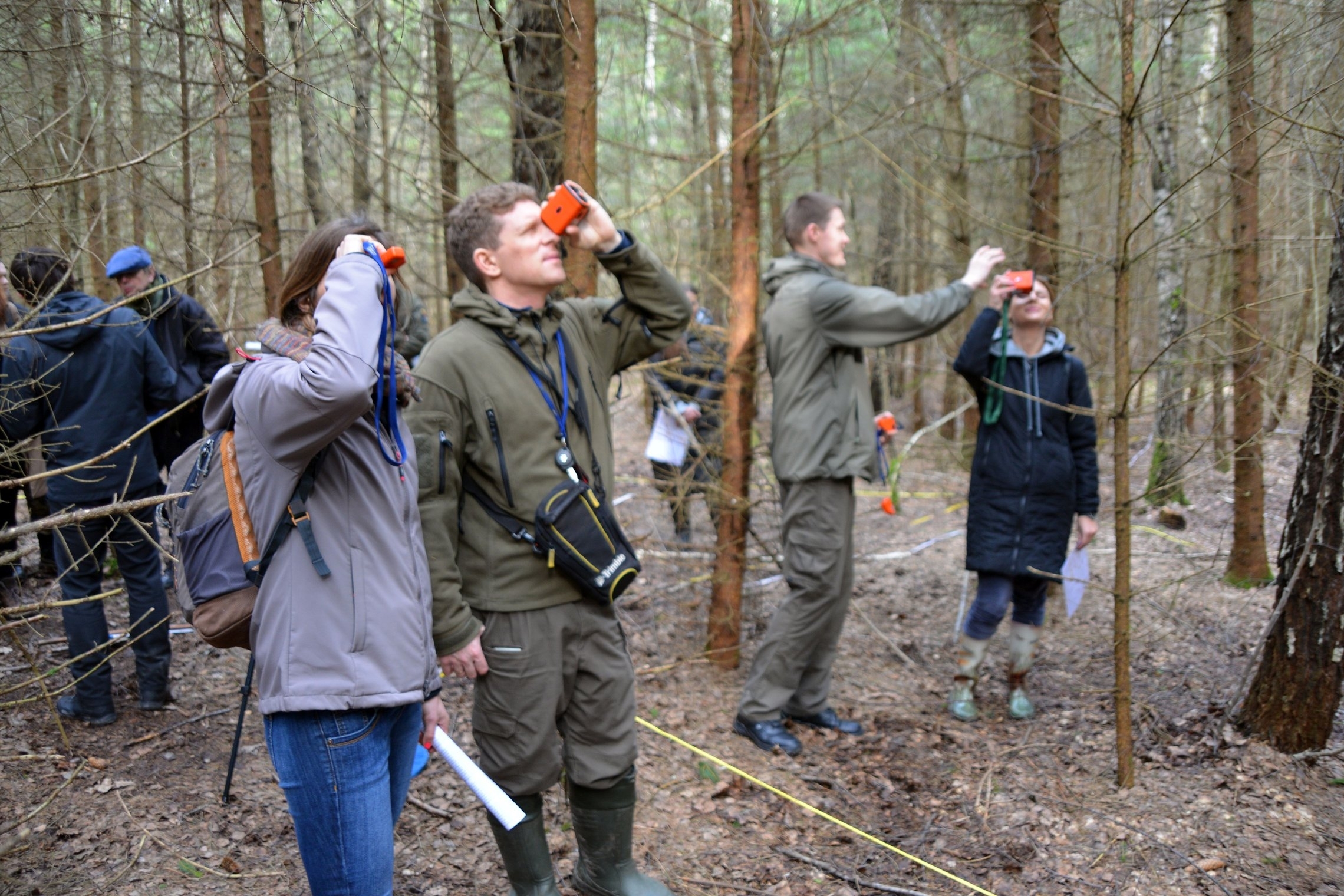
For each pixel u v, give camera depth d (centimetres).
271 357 170
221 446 175
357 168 437
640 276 250
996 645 477
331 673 167
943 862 284
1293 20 318
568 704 240
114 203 350
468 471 228
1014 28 505
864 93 602
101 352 325
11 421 311
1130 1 280
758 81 423
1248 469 500
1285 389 418
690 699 407
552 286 233
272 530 168
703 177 561
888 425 468
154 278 352
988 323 359
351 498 174
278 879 261
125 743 332
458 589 217
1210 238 458
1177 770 319
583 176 385
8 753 311
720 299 533
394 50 374
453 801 312
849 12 439
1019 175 626
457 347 223
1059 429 368
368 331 166
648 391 553
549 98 430
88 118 306
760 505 471
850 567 365
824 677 377
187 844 274
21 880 251
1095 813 300
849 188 1060
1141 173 493
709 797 326
